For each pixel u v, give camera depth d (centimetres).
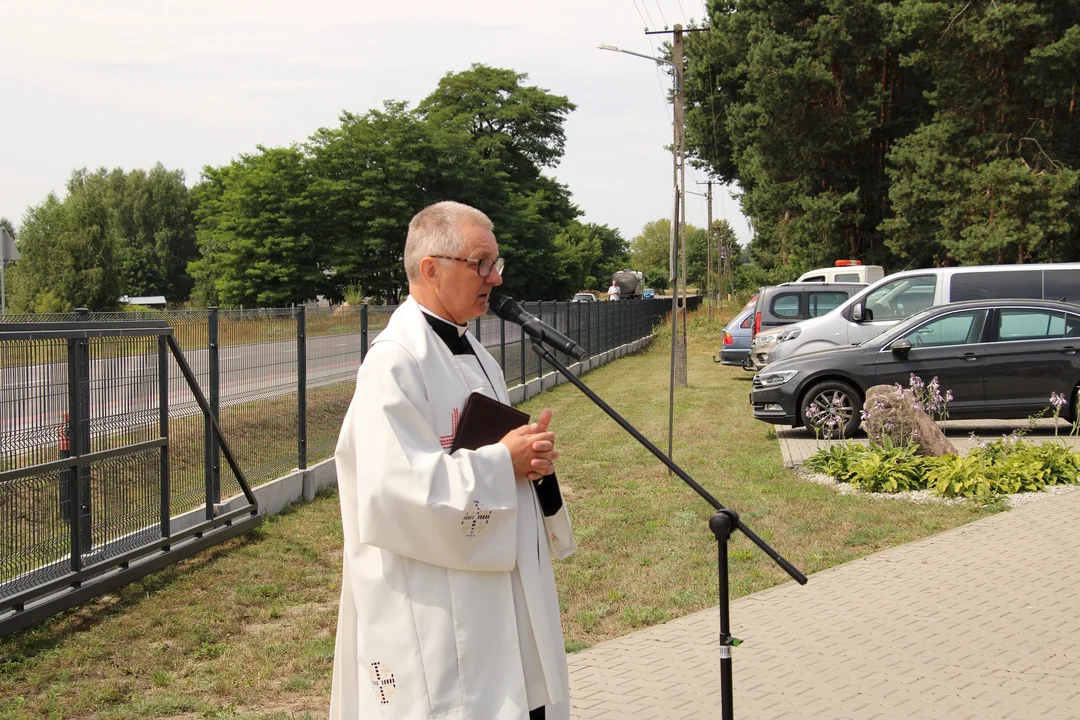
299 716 427
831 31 3469
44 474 545
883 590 601
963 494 874
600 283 13275
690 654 499
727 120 4278
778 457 1108
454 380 267
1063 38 3102
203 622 552
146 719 425
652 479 992
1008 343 1198
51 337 547
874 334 1488
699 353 3184
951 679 457
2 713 426
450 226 270
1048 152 3284
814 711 424
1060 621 532
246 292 6094
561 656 273
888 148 3844
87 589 571
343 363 1062
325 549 729
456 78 7638
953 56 3297
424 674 250
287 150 6144
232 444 804
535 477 266
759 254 4894
